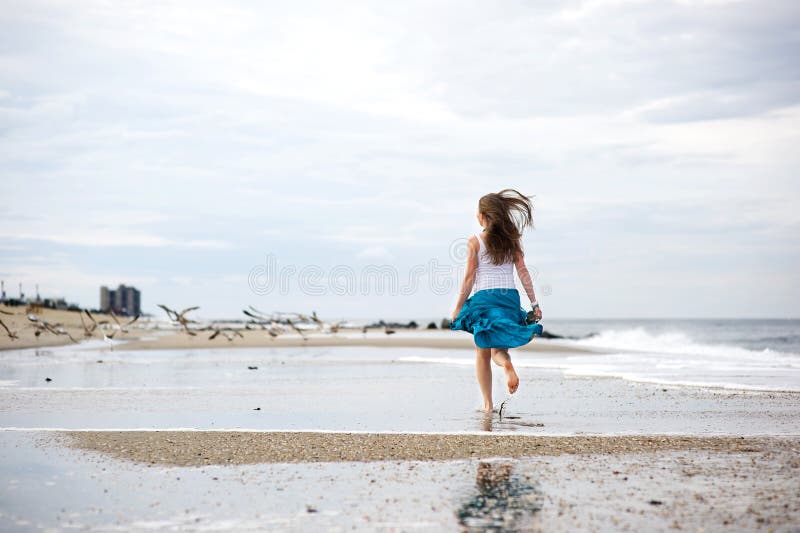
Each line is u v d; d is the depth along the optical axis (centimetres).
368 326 3856
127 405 731
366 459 447
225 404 737
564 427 579
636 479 390
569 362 1411
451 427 580
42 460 446
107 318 3284
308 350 1861
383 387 915
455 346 2025
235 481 391
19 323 2364
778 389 855
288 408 706
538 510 331
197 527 311
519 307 644
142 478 399
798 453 462
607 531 300
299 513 329
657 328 7169
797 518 317
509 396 810
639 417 638
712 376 1061
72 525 314
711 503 341
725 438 517
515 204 656
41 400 774
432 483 384
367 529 306
